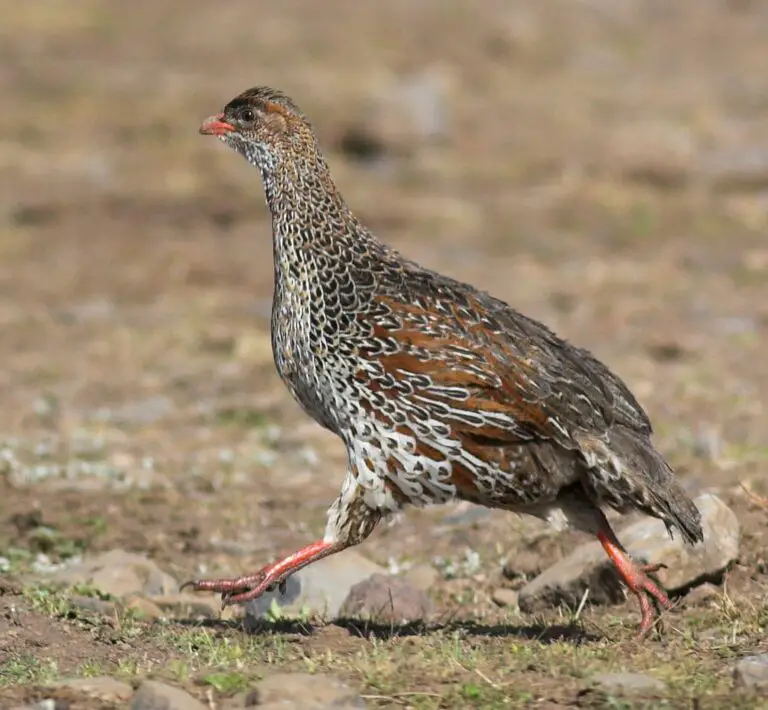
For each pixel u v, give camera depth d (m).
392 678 16.27
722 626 18.47
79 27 78.88
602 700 15.55
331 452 30.98
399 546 24.47
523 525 24.19
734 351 38.88
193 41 77.00
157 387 36.41
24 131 63.53
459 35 79.00
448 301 18.41
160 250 50.50
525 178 59.00
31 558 23.78
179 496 27.09
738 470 26.44
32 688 15.89
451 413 17.94
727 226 53.28
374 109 64.06
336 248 18.88
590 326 41.94
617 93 70.88
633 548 20.31
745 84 72.81
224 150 61.41
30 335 41.44
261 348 39.72
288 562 18.78
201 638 18.16
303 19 82.00
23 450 30.48
